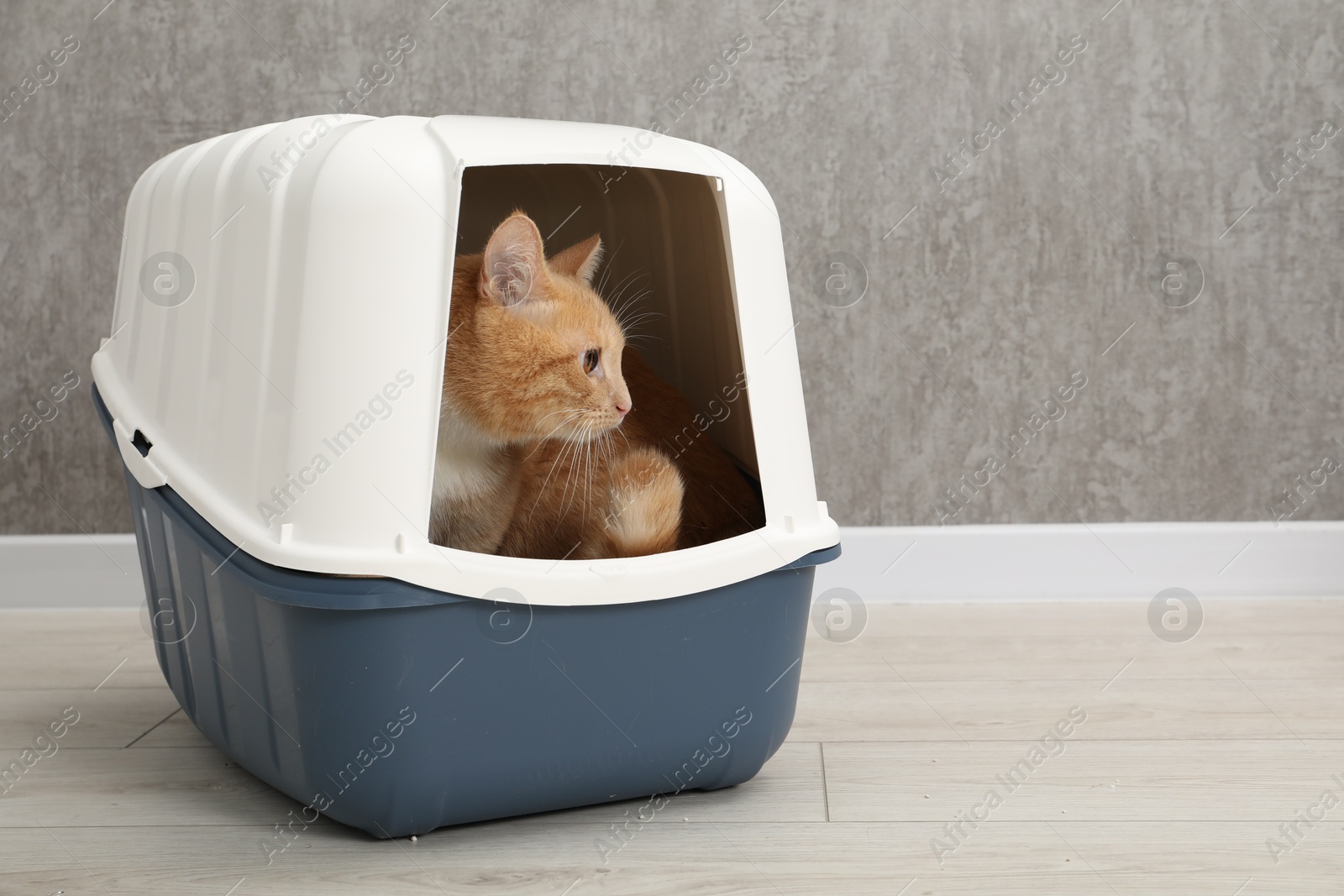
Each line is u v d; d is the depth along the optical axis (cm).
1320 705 130
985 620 174
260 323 88
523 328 100
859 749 116
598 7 179
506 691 87
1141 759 112
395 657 83
